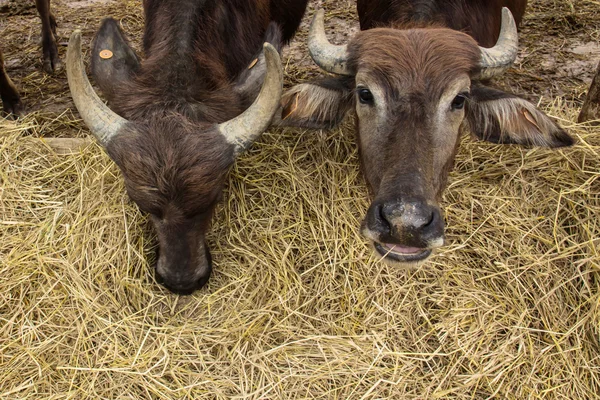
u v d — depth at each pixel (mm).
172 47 2312
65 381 2275
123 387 2268
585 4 3734
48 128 2961
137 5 3863
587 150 2594
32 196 2609
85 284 2426
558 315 2391
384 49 2229
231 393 2279
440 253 2480
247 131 2230
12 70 3322
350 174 2609
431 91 2176
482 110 2346
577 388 2283
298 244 2531
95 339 2344
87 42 3479
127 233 2490
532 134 2355
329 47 2322
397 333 2379
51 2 3945
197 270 2385
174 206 2232
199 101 2268
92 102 2217
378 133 2219
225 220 2564
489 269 2463
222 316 2416
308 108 2400
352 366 2311
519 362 2307
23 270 2432
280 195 2594
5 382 2268
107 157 2656
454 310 2395
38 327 2355
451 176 2619
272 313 2410
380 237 2143
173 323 2406
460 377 2295
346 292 2439
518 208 2555
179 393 2260
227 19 2469
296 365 2312
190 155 2195
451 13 2467
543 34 3498
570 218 2529
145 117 2221
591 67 3279
